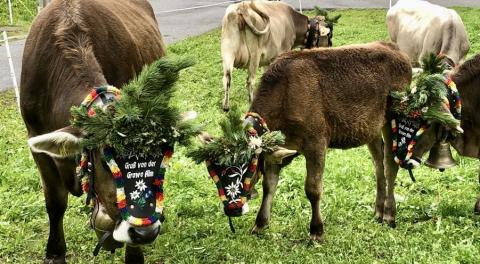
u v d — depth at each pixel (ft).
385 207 10.77
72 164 8.14
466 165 13.35
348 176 12.69
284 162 10.21
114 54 8.87
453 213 10.99
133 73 9.32
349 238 10.09
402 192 12.05
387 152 10.66
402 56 10.77
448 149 10.87
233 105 8.98
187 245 9.95
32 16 35.76
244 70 24.48
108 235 7.38
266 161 9.70
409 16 19.85
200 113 18.48
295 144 9.77
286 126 9.60
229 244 9.93
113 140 6.81
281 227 10.61
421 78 10.11
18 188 12.37
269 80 9.61
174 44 28.09
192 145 7.86
